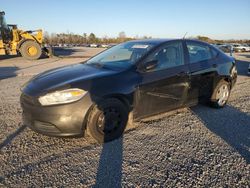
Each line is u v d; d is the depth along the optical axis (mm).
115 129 3525
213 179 2656
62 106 3072
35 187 2490
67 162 2957
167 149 3301
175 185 2549
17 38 18391
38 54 18500
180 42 4371
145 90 3705
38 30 19281
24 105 3338
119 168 2840
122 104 3498
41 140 3523
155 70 3854
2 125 4066
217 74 4828
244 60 18844
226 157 3121
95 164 2916
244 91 6887
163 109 4086
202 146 3406
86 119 3238
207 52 4840
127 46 4445
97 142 3459
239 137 3721
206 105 5266
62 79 3396
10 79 8789
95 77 3377
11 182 2557
